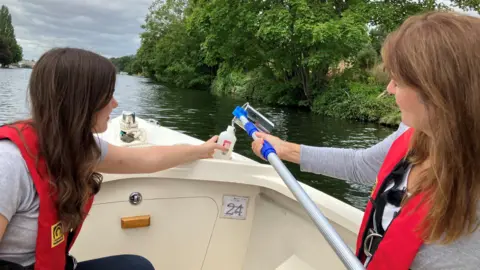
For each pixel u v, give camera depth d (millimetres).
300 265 1573
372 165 1354
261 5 18281
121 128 1811
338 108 16672
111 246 1667
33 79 984
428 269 875
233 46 20125
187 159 1590
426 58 787
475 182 776
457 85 754
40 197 963
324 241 1509
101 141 1348
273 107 19562
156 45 38906
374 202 1050
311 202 1133
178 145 1587
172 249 1752
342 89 17484
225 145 1712
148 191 1660
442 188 794
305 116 16844
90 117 1012
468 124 757
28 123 986
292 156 1485
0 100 17047
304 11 16531
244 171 1689
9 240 978
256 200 1798
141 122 2246
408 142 1030
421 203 878
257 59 20953
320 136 12562
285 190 1598
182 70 32375
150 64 42344
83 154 1022
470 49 752
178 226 1734
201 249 1789
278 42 18062
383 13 17188
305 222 1591
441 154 790
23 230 978
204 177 1654
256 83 22922
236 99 22844
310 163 1471
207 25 20609
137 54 45781
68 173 989
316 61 17188
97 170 1381
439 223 812
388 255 936
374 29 20844
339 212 1456
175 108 18094
